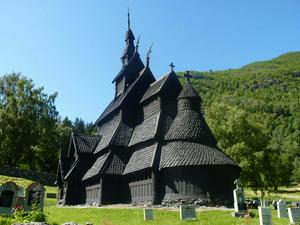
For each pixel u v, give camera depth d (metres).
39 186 23.81
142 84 46.31
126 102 44.62
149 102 41.91
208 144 35.03
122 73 51.00
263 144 51.28
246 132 51.53
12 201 22.22
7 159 73.00
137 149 39.88
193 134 34.91
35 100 76.88
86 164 46.22
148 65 47.44
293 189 100.81
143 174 35.97
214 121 53.38
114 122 46.09
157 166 34.22
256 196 65.06
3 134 71.12
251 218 21.91
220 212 24.77
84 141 47.97
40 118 78.19
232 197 32.34
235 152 49.00
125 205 36.12
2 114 71.12
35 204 21.25
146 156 36.31
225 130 51.78
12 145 72.44
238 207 23.62
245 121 51.94
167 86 40.16
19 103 73.62
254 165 49.34
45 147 80.06
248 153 49.84
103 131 50.31
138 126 42.50
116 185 39.25
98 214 26.33
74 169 45.25
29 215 17.72
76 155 47.22
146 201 34.44
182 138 34.81
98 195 39.09
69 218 24.92
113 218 23.94
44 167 82.25
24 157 75.69
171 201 32.22
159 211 26.22
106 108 54.59
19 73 76.69
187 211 21.77
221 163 32.25
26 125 73.38
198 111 37.28
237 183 24.98
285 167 52.44
